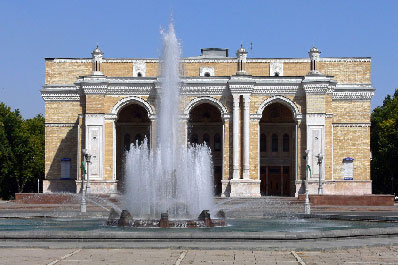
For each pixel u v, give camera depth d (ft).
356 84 242.99
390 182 332.60
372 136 342.03
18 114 344.69
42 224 112.27
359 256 68.18
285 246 74.43
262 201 195.93
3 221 121.60
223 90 224.12
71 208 170.91
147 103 224.94
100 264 62.13
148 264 62.23
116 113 224.33
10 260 64.39
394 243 78.48
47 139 242.17
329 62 243.60
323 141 221.46
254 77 224.53
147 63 239.91
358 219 119.44
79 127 224.53
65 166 240.73
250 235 78.79
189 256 67.67
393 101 331.98
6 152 318.24
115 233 78.54
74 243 76.59
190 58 240.94
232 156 222.07
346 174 239.09
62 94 241.35
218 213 117.80
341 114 240.94
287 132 249.14
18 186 332.80
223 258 66.28
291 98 225.15
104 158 222.48
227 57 243.81
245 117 221.25
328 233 81.10
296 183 221.66
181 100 223.10
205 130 249.14
